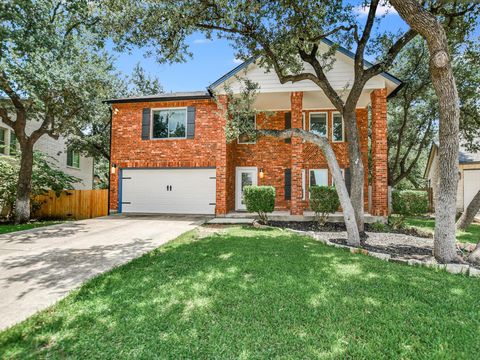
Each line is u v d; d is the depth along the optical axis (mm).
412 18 5262
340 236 7660
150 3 7027
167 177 12742
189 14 7098
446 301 3350
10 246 6219
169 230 8438
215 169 12414
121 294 3518
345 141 12844
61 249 5949
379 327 2754
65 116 10836
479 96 12672
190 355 2342
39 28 8258
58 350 2416
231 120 7852
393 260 5238
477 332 2693
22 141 10680
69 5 9102
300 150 10609
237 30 7586
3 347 2445
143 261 4969
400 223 8930
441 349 2420
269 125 13391
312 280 3979
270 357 2307
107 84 11086
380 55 10438
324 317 2945
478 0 6594
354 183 8062
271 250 5711
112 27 7598
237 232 8086
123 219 11039
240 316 2965
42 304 3264
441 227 5277
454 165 5273
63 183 13602
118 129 12891
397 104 16312
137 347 2445
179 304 3229
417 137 18109
